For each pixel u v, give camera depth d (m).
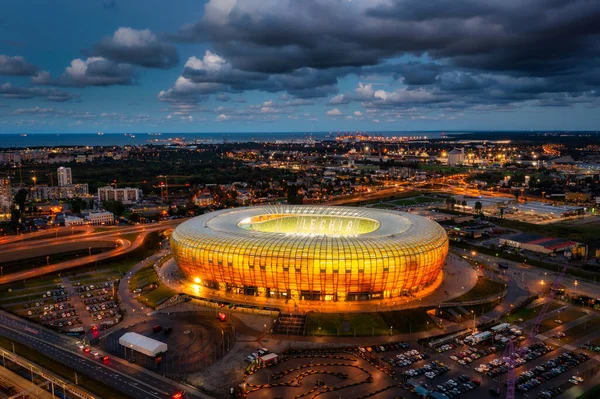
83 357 180.75
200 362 176.62
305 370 170.88
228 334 199.75
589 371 170.62
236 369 171.50
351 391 157.50
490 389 157.88
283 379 164.75
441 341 192.25
